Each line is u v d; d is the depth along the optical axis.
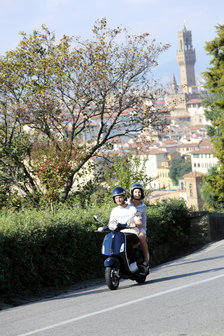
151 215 18.50
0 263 10.66
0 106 22.98
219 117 53.44
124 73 23.88
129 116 24.33
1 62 22.97
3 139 23.12
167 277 11.62
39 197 20.80
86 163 25.70
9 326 7.43
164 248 19.36
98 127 25.03
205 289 8.37
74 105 23.67
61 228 12.59
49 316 7.86
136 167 21.27
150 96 24.39
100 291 10.85
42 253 12.09
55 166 17.50
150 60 23.83
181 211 20.81
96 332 6.07
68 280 12.90
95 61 23.28
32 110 22.75
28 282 11.52
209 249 19.38
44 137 23.59
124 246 10.29
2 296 10.88
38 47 23.39
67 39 23.33
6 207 20.83
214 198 53.06
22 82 23.09
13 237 11.17
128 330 5.96
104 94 23.77
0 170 22.55
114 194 10.54
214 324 5.75
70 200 22.17
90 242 13.84
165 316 6.50
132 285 11.04
